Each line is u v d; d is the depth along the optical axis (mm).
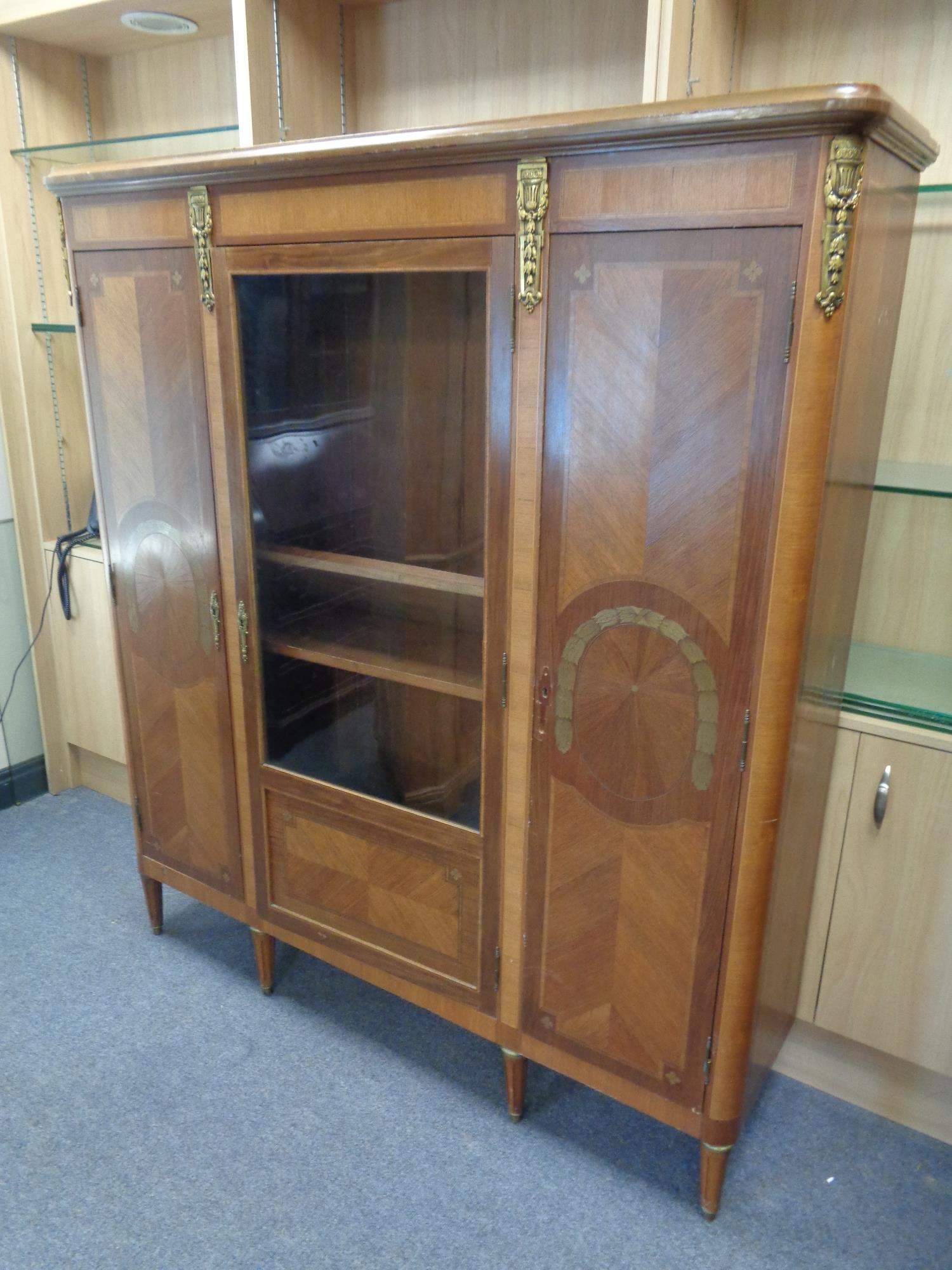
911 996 1518
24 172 2223
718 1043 1332
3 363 2305
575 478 1213
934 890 1451
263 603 1630
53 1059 1736
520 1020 1522
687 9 1332
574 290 1147
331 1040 1800
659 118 1016
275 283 1425
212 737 1769
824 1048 1683
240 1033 1812
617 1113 1650
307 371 1447
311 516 1536
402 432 1387
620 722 1272
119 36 2045
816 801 1438
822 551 1149
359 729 1580
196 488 1619
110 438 1729
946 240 1461
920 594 1646
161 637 1781
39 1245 1390
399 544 1452
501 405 1244
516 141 1115
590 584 1241
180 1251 1383
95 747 2576
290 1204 1461
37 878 2287
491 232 1190
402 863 1581
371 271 1313
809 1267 1372
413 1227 1427
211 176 1396
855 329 1080
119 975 1962
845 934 1552
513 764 1390
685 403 1110
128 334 1626
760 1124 1627
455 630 1430
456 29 1746
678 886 1297
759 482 1090
